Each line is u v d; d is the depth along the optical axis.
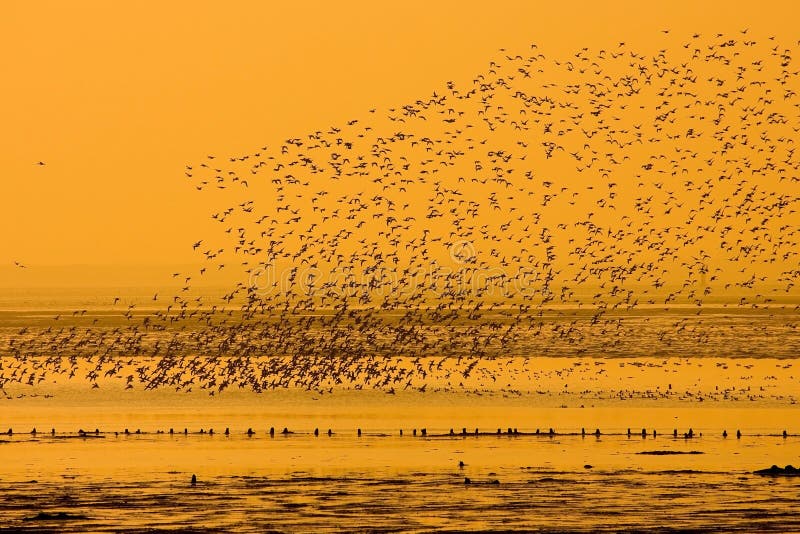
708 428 69.56
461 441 65.38
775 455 60.66
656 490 52.78
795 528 46.53
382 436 67.19
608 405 80.25
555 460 59.66
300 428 70.38
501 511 49.41
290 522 47.97
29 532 46.66
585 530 46.56
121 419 74.88
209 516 48.91
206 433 68.56
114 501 51.41
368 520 48.22
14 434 68.38
